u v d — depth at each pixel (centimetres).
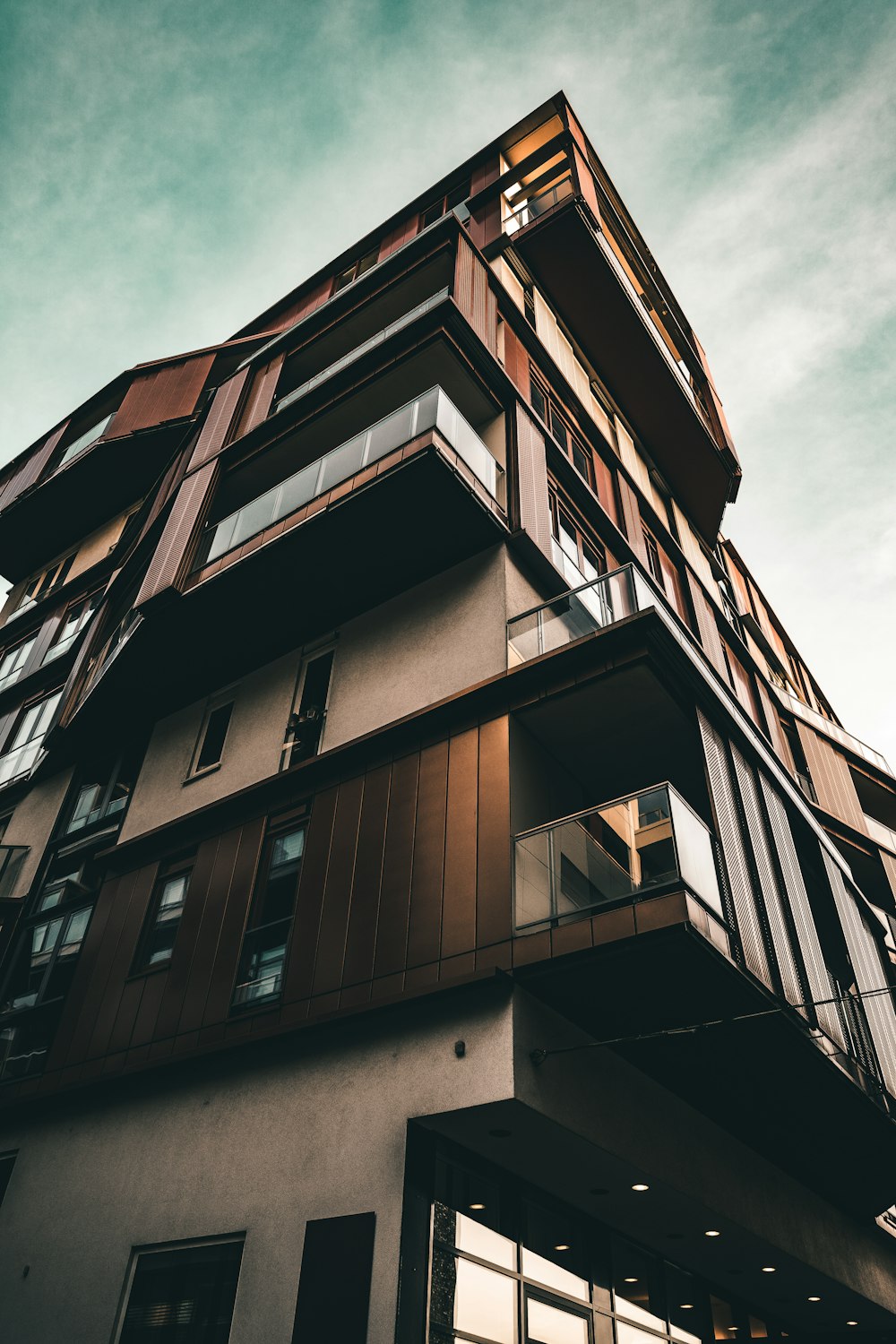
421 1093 811
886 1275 1333
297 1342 732
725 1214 958
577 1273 920
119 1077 1065
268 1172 877
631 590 1176
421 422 1234
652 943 764
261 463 1561
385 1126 817
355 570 1326
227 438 1634
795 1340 1347
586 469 1831
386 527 1255
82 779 1711
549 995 837
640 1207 949
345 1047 905
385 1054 866
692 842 852
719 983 814
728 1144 1055
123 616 1845
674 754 1102
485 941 853
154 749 1563
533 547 1273
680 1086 980
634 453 2267
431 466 1173
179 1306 854
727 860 920
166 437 2286
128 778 1584
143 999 1138
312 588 1353
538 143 2184
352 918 982
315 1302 746
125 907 1285
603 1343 899
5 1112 1182
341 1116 857
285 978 995
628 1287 995
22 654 2359
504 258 1897
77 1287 949
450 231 1596
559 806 1057
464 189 2236
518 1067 766
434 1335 716
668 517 2317
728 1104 1013
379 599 1370
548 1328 841
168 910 1226
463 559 1302
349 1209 788
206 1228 887
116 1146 1046
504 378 1477
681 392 2197
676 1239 1032
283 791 1195
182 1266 885
